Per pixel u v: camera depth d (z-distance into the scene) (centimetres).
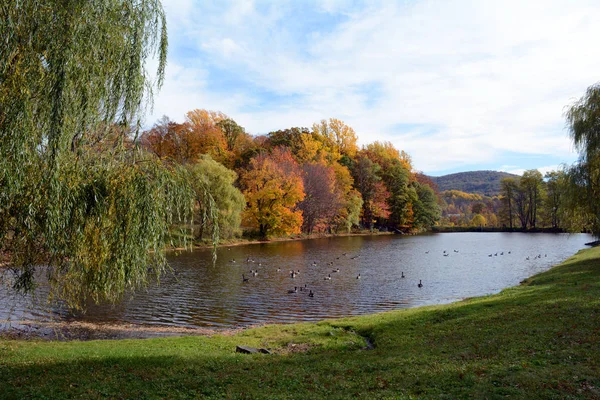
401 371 1057
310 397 889
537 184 10750
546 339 1211
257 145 8619
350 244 6688
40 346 1468
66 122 962
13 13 917
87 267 1084
